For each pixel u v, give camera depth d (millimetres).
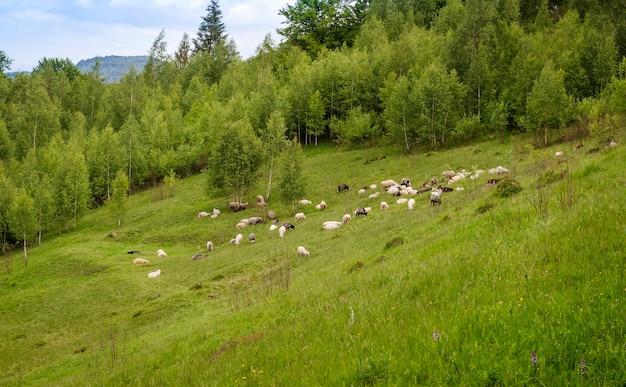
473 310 7363
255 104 90312
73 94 126062
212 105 105562
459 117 71875
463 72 78875
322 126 87250
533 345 5852
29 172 79438
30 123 102188
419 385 5840
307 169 73812
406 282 11117
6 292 43500
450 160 62719
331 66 91000
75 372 21438
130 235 59719
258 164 64938
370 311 9422
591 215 10258
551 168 23812
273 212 57281
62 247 57938
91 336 27875
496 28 82750
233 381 8023
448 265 11172
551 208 13367
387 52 90875
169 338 19781
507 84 72875
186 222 61125
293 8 133000
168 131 98750
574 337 5750
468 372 5719
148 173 89812
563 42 73750
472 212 22328
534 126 61156
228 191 63094
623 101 46031
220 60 139125
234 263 37438
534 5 106688
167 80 140500
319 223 47594
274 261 35000
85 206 71000
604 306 6297
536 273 8203
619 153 17594
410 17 117562
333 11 129625
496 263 9648
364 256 23984
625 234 8523
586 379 5129
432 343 6559
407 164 66500
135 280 37500
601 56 67188
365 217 43531
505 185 23203
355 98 86000
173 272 39188
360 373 6449
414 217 32938
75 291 37562
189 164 90188
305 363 7617
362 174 67125
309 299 15211
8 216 61594
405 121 73562
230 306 22906
